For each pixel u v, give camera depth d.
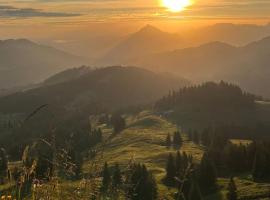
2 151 4.89
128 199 5.21
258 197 78.94
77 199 4.73
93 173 5.09
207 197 79.81
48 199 4.64
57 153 4.97
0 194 4.58
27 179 4.76
